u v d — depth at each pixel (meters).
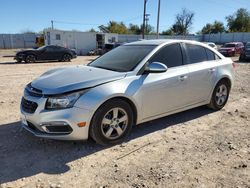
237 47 28.55
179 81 4.90
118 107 4.13
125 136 4.34
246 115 5.81
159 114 4.78
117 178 3.33
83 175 3.40
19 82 9.91
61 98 3.79
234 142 4.39
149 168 3.56
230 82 6.13
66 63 20.56
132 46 5.28
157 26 34.19
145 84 4.40
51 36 33.41
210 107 6.00
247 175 3.41
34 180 3.29
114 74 4.25
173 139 4.50
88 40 36.03
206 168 3.57
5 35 51.84
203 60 5.57
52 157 3.85
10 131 4.76
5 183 3.22
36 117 3.87
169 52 4.97
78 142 4.29
